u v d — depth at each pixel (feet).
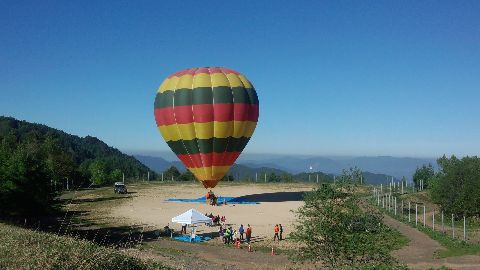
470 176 153.07
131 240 110.83
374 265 57.88
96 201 189.16
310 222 62.49
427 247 105.19
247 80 162.61
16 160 122.93
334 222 61.11
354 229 61.57
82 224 133.28
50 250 46.65
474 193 148.05
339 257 60.13
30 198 120.98
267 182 278.26
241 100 154.40
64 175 236.02
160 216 150.51
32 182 122.21
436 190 160.66
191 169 162.09
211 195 179.42
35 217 129.90
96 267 46.32
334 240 60.23
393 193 205.26
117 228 127.95
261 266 87.66
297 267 83.61
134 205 176.65
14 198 118.52
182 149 158.30
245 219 145.59
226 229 112.06
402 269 57.98
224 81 154.30
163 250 100.94
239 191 226.99
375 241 60.49
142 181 295.48
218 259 94.32
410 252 99.40
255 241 113.39
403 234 120.57
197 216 114.21
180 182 284.41
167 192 223.92
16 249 46.55
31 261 43.52
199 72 156.97
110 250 52.13
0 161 126.52
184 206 174.60
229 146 155.84
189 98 151.74
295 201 188.44
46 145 250.16
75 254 46.52
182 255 96.53
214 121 150.92
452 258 94.07
